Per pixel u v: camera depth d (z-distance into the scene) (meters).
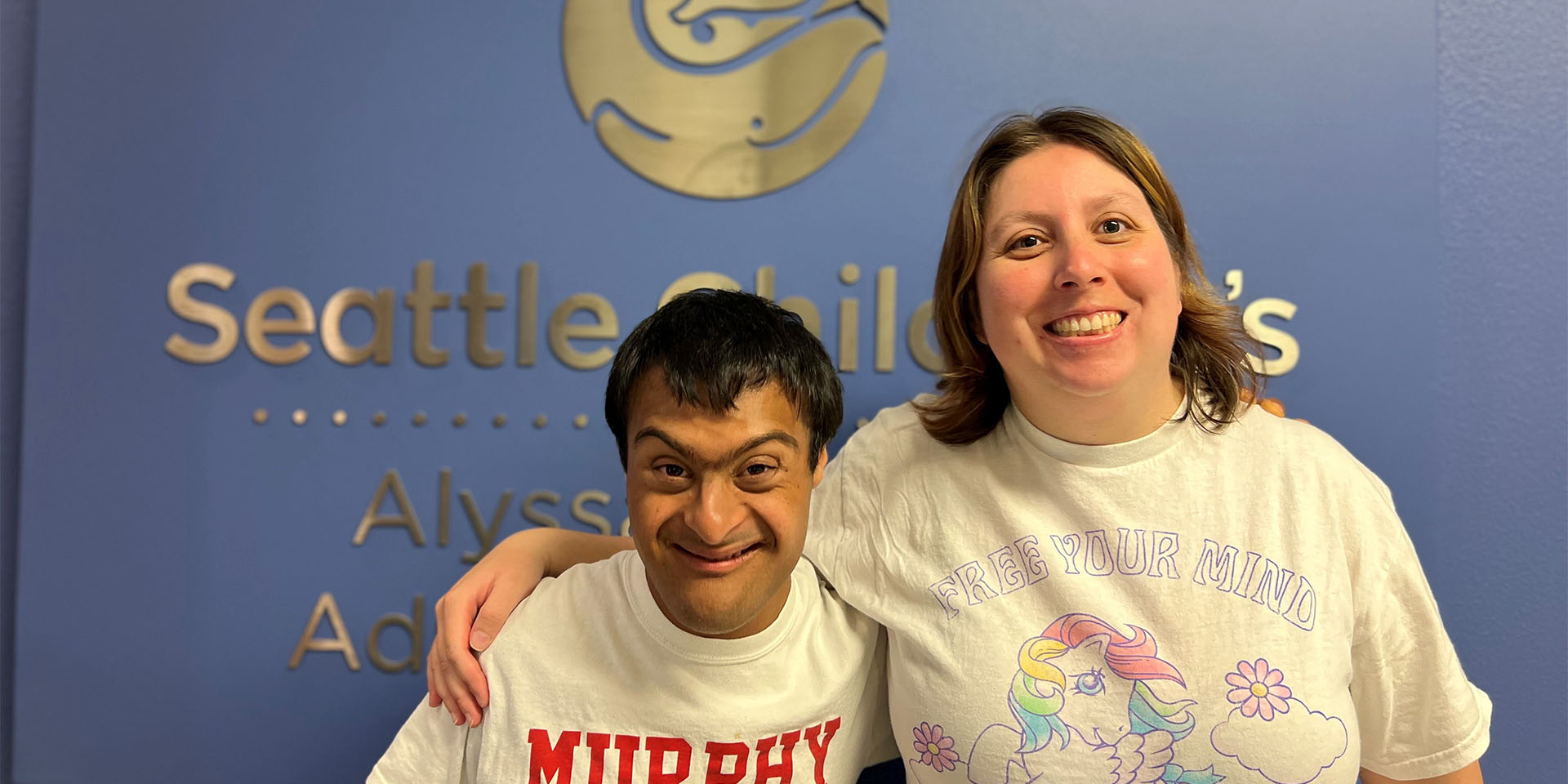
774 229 1.03
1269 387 1.01
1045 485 0.77
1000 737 0.72
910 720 0.77
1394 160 1.01
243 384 1.06
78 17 1.07
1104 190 0.70
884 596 0.79
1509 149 1.03
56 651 1.05
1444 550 1.01
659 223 1.04
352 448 1.05
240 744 1.05
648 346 0.68
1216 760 0.69
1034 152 0.74
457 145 1.05
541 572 0.85
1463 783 0.75
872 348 1.03
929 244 1.03
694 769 0.75
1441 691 0.73
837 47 1.03
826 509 0.85
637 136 1.04
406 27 1.05
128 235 1.07
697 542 0.67
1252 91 1.02
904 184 1.03
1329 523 0.72
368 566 1.05
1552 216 1.03
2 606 1.10
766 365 0.67
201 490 1.06
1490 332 1.03
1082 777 0.70
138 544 1.06
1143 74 1.02
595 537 0.90
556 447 1.04
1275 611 0.70
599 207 1.04
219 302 1.06
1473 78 1.03
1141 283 0.68
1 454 1.11
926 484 0.81
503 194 1.05
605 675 0.76
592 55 1.04
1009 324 0.71
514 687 0.76
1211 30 1.02
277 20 1.06
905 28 1.03
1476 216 1.03
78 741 1.05
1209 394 0.77
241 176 1.06
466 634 0.78
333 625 1.04
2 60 1.09
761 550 0.68
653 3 1.03
